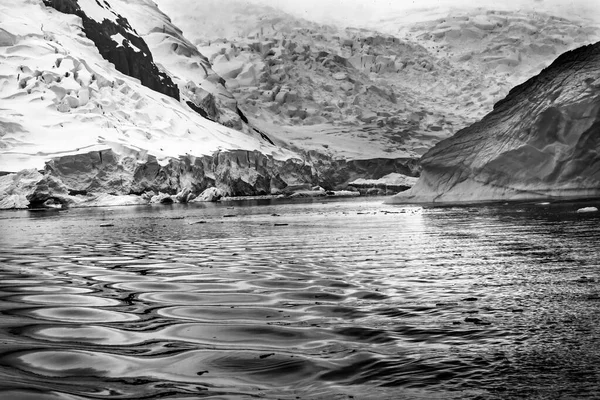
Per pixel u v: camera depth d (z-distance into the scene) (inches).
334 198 2837.1
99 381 196.1
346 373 204.7
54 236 852.6
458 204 1396.4
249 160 3312.0
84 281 403.9
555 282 361.4
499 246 564.7
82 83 2942.9
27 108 2694.4
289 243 671.1
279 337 248.1
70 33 3398.1
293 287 365.7
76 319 282.0
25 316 289.1
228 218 1283.2
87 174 2437.3
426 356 221.5
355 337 247.6
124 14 4591.5
